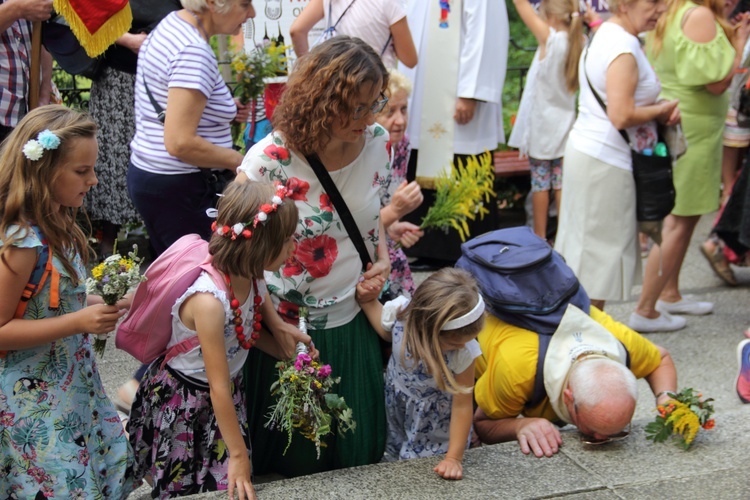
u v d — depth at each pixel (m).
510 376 3.12
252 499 2.60
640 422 3.25
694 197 4.77
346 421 2.75
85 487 2.53
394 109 4.02
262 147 2.78
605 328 3.20
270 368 3.01
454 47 5.25
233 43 5.38
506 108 7.85
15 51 3.58
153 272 2.64
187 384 2.74
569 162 4.45
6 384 2.46
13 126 3.62
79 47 4.65
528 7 5.62
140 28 4.67
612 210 4.36
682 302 5.18
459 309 2.70
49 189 2.38
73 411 2.54
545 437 3.02
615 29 4.23
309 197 2.82
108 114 4.75
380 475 2.81
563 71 5.52
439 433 3.08
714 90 4.70
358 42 2.64
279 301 2.98
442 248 5.55
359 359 3.06
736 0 5.36
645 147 4.29
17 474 2.51
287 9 4.96
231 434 2.61
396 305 3.06
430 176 5.43
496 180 6.46
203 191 3.51
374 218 2.96
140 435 2.81
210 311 2.54
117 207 4.87
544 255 3.22
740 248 5.21
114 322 2.45
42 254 2.41
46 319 2.43
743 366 3.76
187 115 3.26
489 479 2.80
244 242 2.52
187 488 2.79
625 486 2.78
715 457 2.96
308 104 2.59
